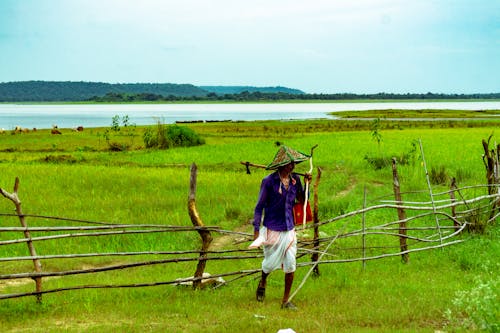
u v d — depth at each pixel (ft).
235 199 62.44
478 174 78.38
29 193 64.69
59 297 29.84
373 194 66.08
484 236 43.27
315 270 34.14
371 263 37.50
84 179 76.13
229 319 25.22
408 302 27.32
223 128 243.60
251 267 37.37
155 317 25.91
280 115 505.66
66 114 635.25
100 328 23.93
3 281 34.86
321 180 80.89
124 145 145.28
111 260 40.01
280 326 23.91
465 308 25.75
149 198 62.08
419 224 48.52
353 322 25.04
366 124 265.13
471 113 421.59
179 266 38.45
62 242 43.24
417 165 89.45
